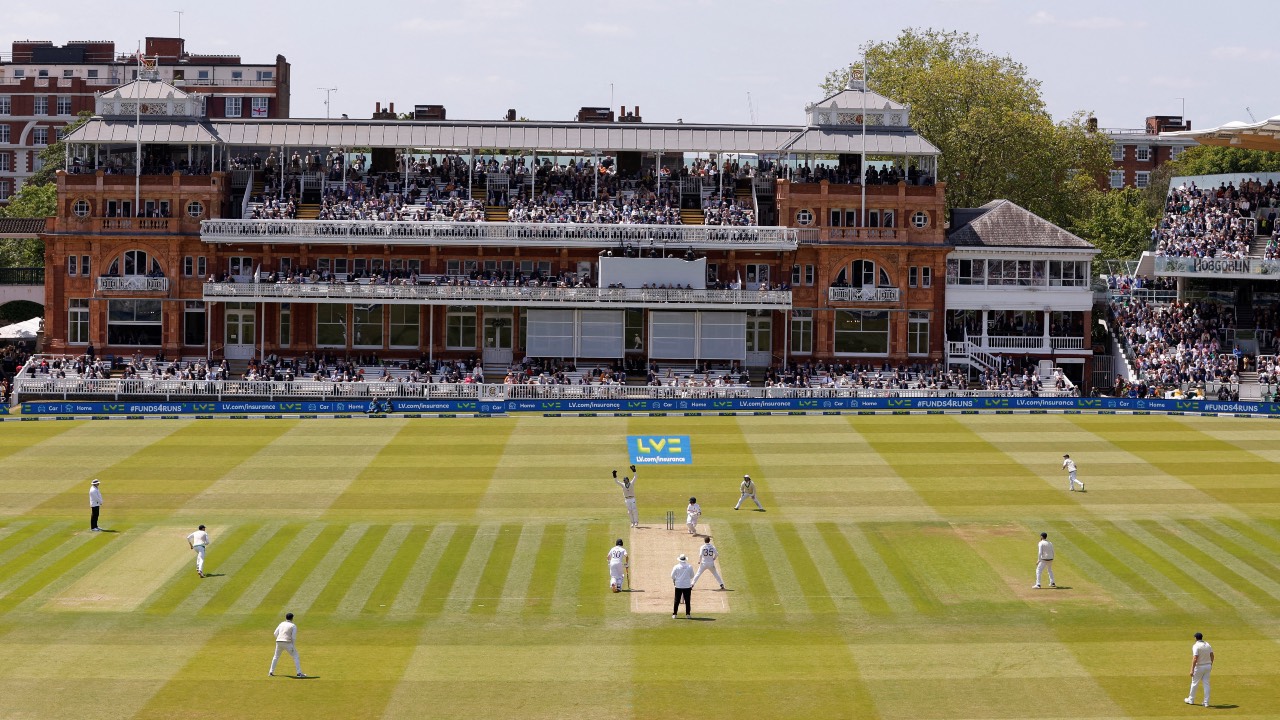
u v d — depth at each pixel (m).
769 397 94.00
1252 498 69.94
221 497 70.00
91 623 51.47
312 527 64.50
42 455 78.62
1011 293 106.94
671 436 84.12
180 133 105.81
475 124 109.44
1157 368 102.06
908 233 105.31
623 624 51.88
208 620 52.00
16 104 170.88
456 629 51.28
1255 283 107.94
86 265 103.31
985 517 66.56
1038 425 87.94
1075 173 155.38
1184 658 48.28
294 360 101.06
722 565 59.19
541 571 58.22
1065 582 56.97
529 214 104.81
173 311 103.00
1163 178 166.12
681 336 102.88
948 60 137.50
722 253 105.12
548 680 46.03
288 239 102.19
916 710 43.59
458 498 69.94
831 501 69.62
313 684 45.59
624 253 103.31
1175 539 62.94
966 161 128.88
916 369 103.56
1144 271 108.69
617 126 109.94
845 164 109.44
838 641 50.09
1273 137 105.62
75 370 97.12
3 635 50.03
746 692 45.03
